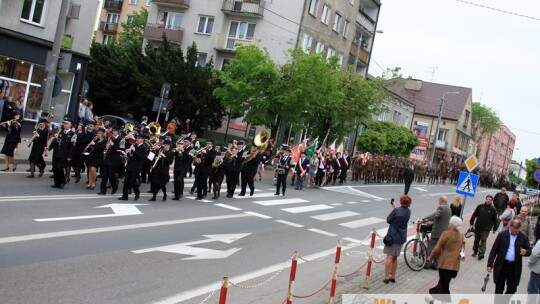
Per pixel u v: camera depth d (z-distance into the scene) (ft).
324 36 134.31
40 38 79.92
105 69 119.55
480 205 48.91
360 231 52.54
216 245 36.73
